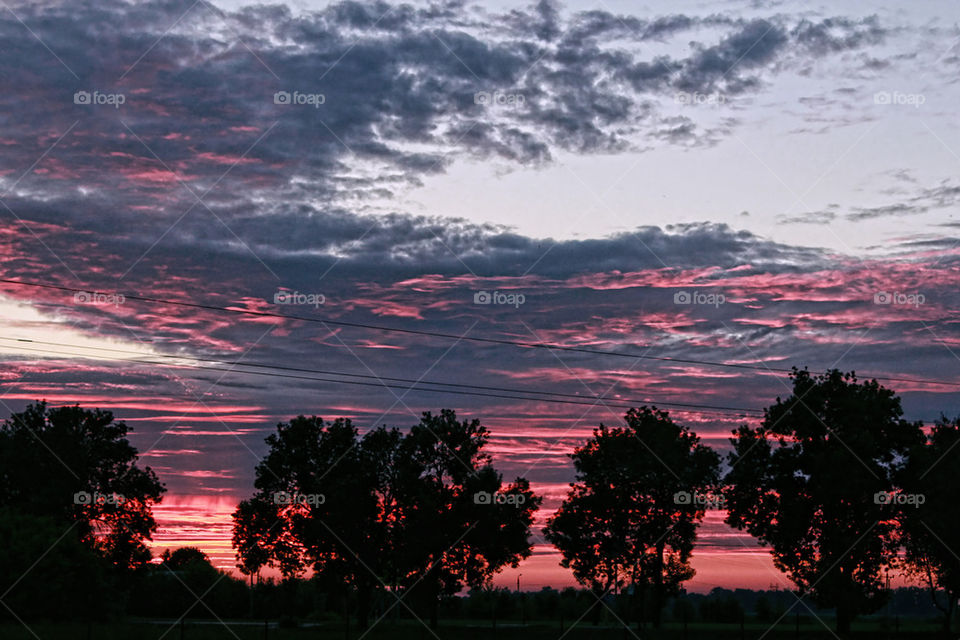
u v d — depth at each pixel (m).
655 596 86.75
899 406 75.12
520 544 83.12
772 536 73.31
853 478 69.75
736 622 103.06
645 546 86.12
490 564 84.56
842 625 71.81
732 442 76.62
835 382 75.06
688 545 86.12
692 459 86.31
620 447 88.62
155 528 94.69
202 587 118.25
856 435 71.50
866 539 70.75
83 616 69.88
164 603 116.44
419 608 85.75
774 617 102.88
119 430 95.50
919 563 71.75
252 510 92.81
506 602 111.94
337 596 108.19
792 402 74.62
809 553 72.94
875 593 71.06
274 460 92.69
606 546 87.56
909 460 73.75
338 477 88.62
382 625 81.69
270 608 116.38
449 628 78.31
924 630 77.06
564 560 89.44
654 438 87.31
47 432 92.62
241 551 94.19
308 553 88.19
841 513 71.81
